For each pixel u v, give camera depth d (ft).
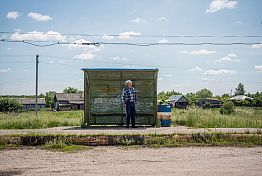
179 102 331.36
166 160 32.45
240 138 43.27
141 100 57.26
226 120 59.77
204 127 56.29
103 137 41.81
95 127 55.26
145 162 31.53
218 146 41.14
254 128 52.16
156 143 41.91
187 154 35.73
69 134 41.83
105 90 57.36
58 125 60.75
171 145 40.96
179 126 58.23
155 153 36.37
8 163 31.12
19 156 34.65
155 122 56.85
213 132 43.80
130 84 53.67
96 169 28.50
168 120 57.11
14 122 56.95
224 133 43.45
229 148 39.68
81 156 34.65
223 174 26.50
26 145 40.93
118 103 57.31
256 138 43.24
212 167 29.19
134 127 53.88
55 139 40.88
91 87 57.31
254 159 32.96
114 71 57.36
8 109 224.53
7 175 26.61
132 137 42.14
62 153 36.42
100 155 35.22
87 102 57.00
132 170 28.04
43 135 41.55
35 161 32.01
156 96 57.21
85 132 44.73
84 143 41.52
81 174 26.68
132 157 34.06
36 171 27.89
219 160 32.42
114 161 31.96
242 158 33.47
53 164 30.63
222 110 136.77
